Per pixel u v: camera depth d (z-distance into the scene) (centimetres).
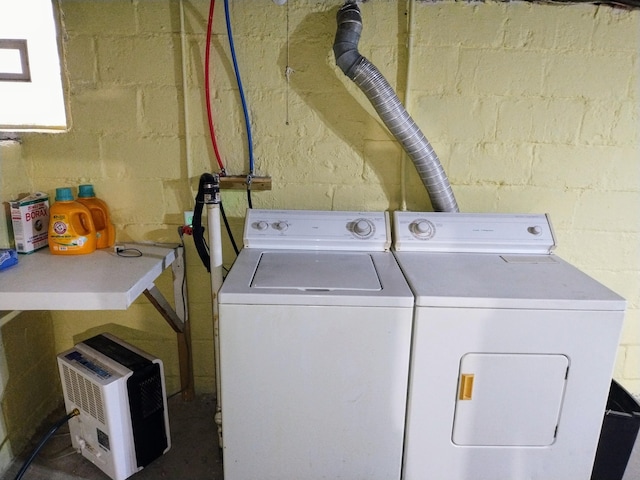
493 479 143
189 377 208
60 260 168
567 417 138
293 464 142
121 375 160
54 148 185
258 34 177
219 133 186
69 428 179
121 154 187
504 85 182
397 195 194
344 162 191
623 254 201
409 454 141
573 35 178
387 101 169
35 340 189
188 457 178
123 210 192
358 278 142
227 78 181
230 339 132
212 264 158
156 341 210
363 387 135
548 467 142
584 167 191
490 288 136
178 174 190
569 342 132
